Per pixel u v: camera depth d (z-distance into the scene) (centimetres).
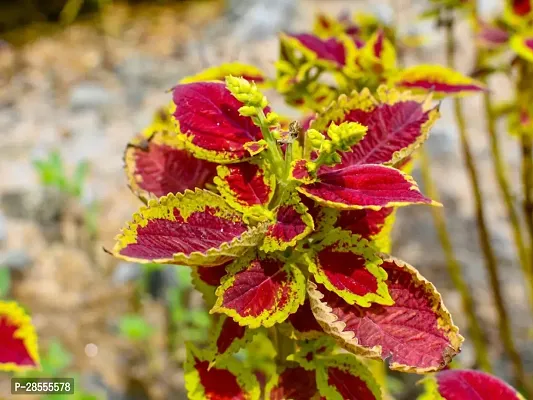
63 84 186
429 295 44
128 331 107
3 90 184
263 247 44
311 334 46
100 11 226
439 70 59
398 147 47
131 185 51
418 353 43
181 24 216
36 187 141
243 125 47
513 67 79
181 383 110
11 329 54
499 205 134
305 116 60
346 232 45
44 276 125
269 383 49
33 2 224
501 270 121
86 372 108
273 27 202
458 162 144
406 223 131
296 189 44
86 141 160
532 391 93
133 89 182
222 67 58
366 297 44
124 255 41
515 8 77
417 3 191
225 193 45
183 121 47
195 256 41
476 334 96
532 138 83
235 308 43
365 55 59
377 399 48
